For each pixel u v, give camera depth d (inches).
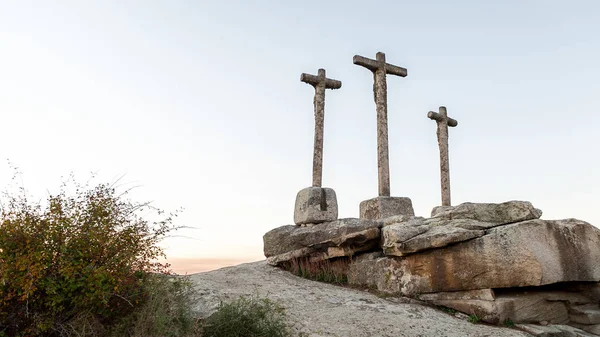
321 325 293.0
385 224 420.2
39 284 220.1
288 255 454.6
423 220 394.3
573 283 373.1
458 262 349.1
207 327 257.4
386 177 530.6
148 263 261.4
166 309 252.7
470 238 349.1
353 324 298.8
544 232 346.6
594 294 365.7
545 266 333.4
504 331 315.3
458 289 348.2
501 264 334.6
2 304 218.5
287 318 296.7
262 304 302.8
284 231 470.6
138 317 241.6
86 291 231.1
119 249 248.2
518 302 335.6
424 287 362.6
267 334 259.4
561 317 350.9
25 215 235.3
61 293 228.5
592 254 358.9
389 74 574.6
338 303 341.1
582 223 366.0
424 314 334.0
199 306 290.7
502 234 340.8
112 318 245.9
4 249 224.1
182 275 300.8
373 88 567.2
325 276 430.9
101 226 247.8
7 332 221.8
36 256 221.3
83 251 235.3
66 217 240.8
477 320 332.8
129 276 247.8
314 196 464.4
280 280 407.2
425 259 365.4
